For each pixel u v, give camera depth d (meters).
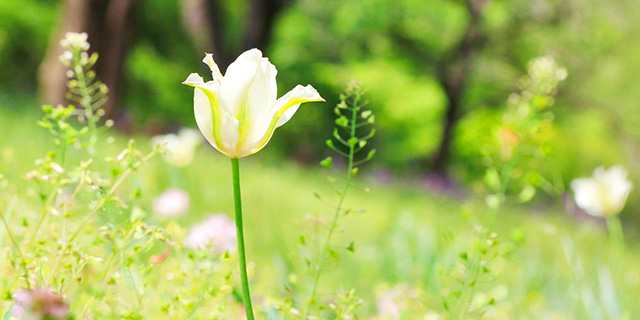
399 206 9.26
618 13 24.14
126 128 13.62
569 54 25.03
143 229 1.87
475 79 27.05
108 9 13.59
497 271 2.32
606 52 24.69
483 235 1.97
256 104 1.45
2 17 25.14
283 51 31.09
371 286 3.57
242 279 1.46
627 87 24.98
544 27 24.95
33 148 6.41
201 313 1.93
